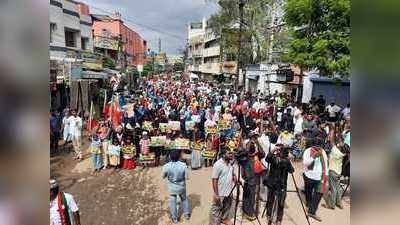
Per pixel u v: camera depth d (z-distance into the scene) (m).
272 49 29.88
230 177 6.97
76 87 17.92
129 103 19.20
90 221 7.73
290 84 26.20
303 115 13.16
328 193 8.27
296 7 14.06
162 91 29.02
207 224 7.55
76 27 25.77
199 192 9.60
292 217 7.80
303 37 15.03
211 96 22.98
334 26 13.52
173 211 7.61
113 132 12.07
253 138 7.98
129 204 8.73
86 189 9.80
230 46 32.19
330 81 21.08
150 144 12.11
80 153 12.79
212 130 12.34
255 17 29.16
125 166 11.79
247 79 36.66
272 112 16.33
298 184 9.98
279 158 7.20
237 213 8.03
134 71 49.50
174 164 7.50
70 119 12.73
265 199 8.80
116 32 49.56
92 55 24.94
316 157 7.58
